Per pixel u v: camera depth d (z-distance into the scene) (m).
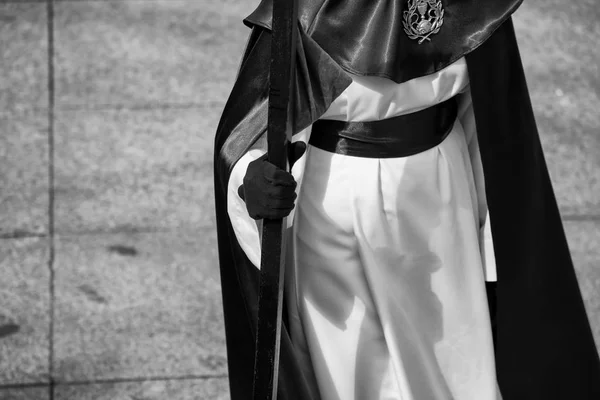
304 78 3.48
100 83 7.86
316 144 3.78
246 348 4.13
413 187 3.76
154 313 5.80
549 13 8.59
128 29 8.41
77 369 5.41
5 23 8.50
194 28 8.43
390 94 3.63
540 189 4.14
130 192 6.80
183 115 7.51
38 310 5.85
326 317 3.90
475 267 3.98
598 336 5.56
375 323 3.88
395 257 3.82
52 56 8.14
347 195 3.74
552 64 8.02
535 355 4.26
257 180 3.36
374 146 3.72
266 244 3.40
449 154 3.86
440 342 3.99
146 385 5.28
